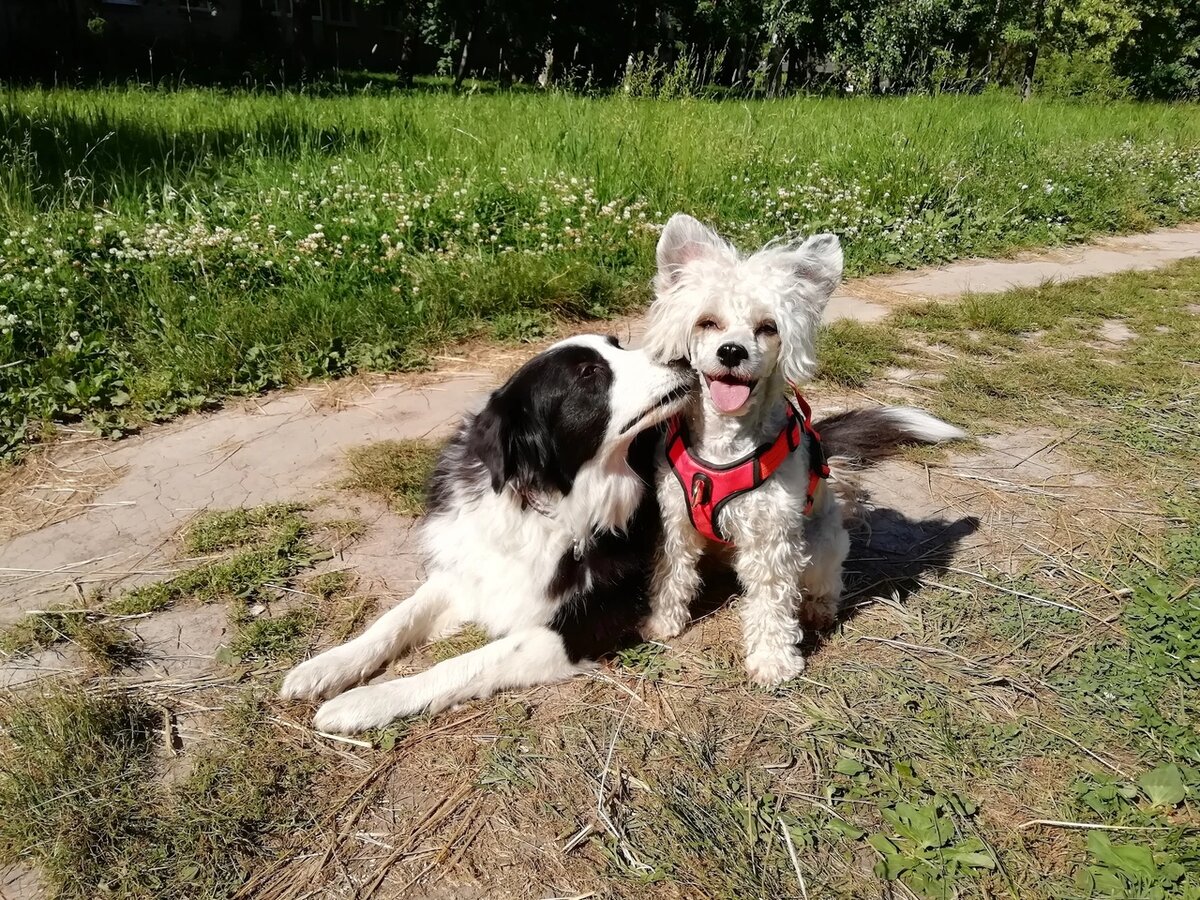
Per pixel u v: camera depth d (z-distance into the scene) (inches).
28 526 41.6
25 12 253.6
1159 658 34.5
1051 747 30.5
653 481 36.3
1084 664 34.6
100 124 112.6
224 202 83.4
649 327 35.7
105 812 26.5
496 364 62.1
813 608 37.1
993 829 27.4
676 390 32.5
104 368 54.5
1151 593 38.9
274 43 326.6
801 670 34.1
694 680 33.9
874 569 40.9
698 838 26.8
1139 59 317.4
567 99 142.7
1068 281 87.0
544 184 89.7
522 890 25.1
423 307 65.7
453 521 36.8
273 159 98.6
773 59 311.4
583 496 34.3
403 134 113.3
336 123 122.6
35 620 34.9
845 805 28.1
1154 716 31.7
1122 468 50.0
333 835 26.5
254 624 34.9
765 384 32.4
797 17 295.3
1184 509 45.6
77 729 29.0
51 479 45.5
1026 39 299.0
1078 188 124.5
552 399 33.9
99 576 38.1
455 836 26.7
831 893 25.2
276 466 47.6
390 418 53.6
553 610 34.3
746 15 310.7
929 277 89.7
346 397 56.2
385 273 70.2
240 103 145.3
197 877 25.0
